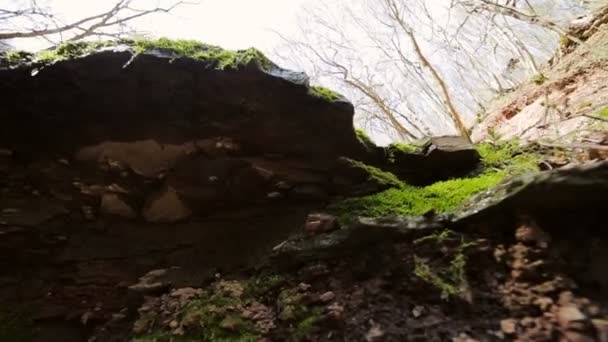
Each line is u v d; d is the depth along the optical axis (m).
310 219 2.21
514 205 1.64
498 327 1.45
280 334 1.77
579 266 1.47
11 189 2.33
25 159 2.32
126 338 2.15
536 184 1.56
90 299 2.36
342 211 2.28
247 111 2.22
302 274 1.98
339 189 2.46
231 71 2.09
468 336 1.45
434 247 1.73
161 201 2.46
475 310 1.53
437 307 1.61
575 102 3.72
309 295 1.86
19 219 2.30
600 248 1.47
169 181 2.43
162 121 2.24
